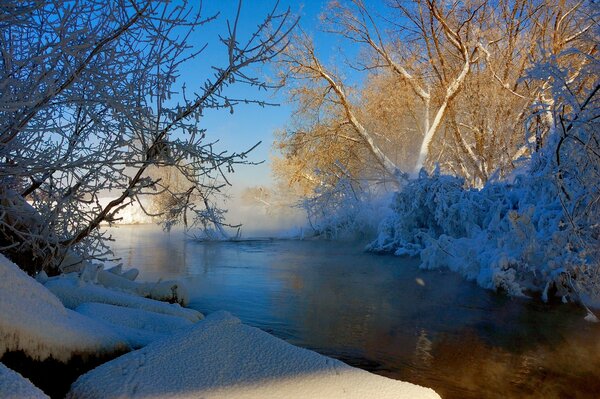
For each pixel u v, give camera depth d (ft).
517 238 25.46
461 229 36.17
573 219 21.22
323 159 65.21
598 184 20.47
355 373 9.41
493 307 21.24
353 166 64.90
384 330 17.40
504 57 63.21
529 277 24.48
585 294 21.94
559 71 20.29
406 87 67.31
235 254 41.27
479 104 61.36
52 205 18.37
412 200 40.45
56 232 18.30
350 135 67.10
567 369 13.76
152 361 9.34
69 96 13.47
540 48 22.43
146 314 13.66
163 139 15.58
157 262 35.29
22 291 10.05
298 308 20.49
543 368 13.79
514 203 31.89
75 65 13.05
